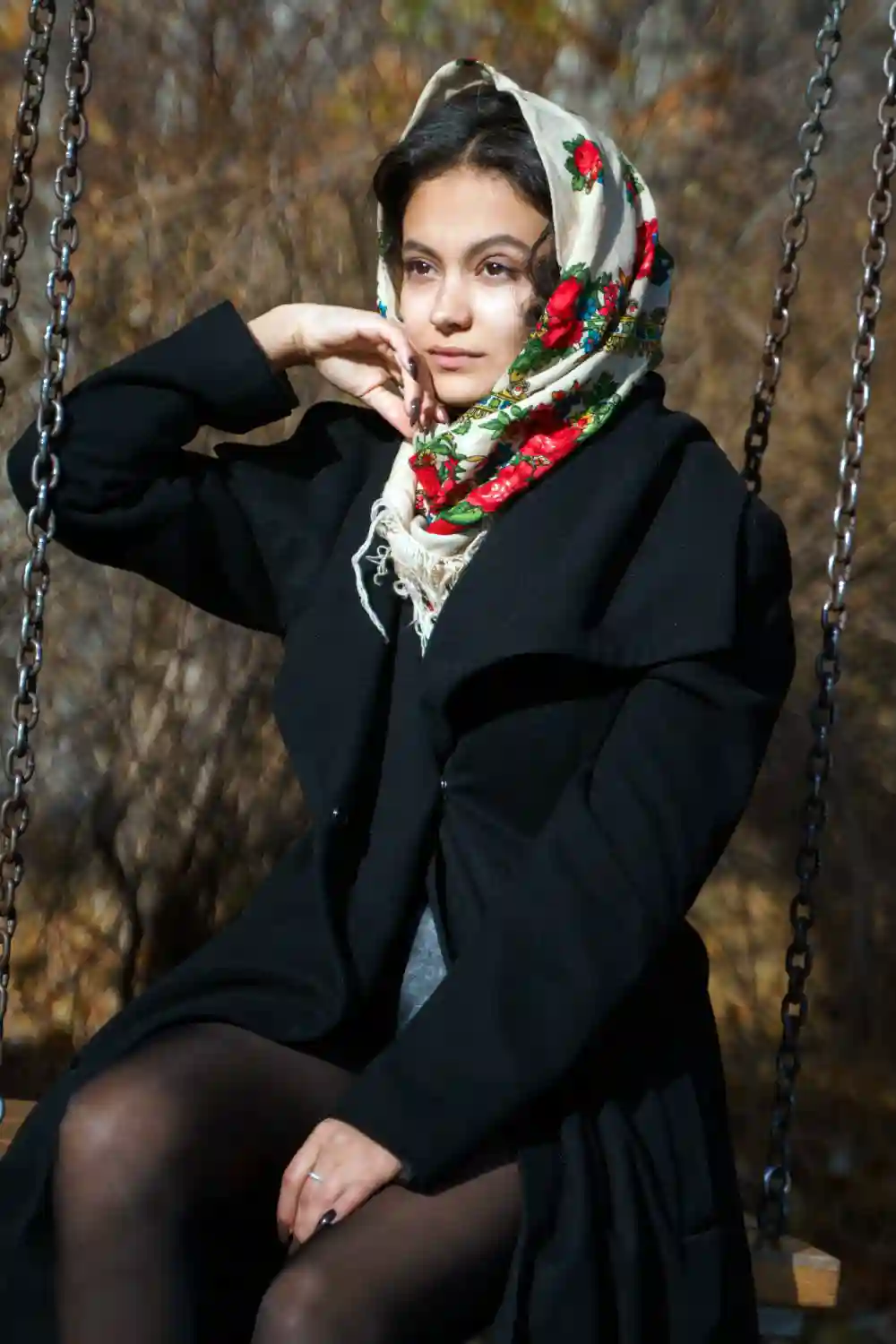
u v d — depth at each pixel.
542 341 2.50
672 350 6.45
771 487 6.56
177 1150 2.19
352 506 2.71
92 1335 2.13
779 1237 2.98
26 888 6.22
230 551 2.75
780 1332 2.91
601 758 2.39
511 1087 2.17
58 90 5.89
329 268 5.91
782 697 2.54
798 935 3.09
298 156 5.94
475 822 2.41
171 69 5.88
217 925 6.14
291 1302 2.03
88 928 6.23
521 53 6.16
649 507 2.51
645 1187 2.24
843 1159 6.49
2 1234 2.28
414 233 2.58
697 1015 2.46
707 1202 2.29
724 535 2.45
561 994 2.22
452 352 2.57
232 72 5.94
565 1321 2.12
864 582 6.64
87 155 5.90
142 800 6.11
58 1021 6.16
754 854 6.95
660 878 2.29
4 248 2.86
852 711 6.80
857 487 3.15
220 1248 2.25
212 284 5.89
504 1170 2.21
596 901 2.26
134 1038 2.37
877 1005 6.80
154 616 6.11
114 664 6.11
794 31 6.40
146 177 5.91
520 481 2.51
